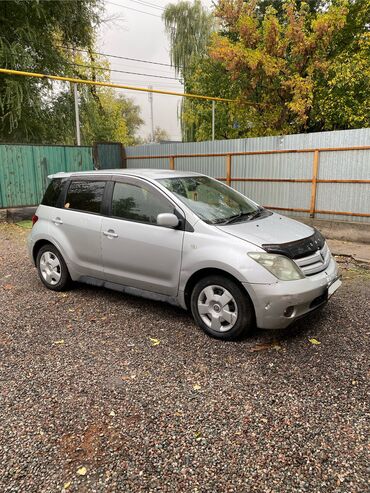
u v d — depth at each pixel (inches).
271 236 141.9
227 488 78.4
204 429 95.8
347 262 265.3
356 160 340.8
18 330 155.1
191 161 486.3
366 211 340.2
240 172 436.5
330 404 104.6
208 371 121.9
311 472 82.0
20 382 117.7
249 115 634.8
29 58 571.2
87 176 186.7
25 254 292.8
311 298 135.1
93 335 149.4
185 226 148.5
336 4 534.6
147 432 95.2
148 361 128.8
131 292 168.7
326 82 544.1
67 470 84.0
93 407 105.2
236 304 136.7
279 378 117.3
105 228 171.0
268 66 508.4
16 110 577.0
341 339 142.2
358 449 88.3
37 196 472.1
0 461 86.9
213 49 557.9
